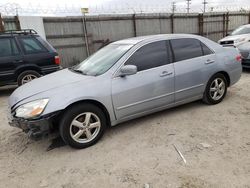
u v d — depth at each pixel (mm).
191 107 4898
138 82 3896
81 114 3506
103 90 3623
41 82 3979
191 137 3682
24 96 3559
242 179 2666
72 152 3512
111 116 3768
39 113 3256
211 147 3355
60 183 2840
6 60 6707
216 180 2676
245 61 7684
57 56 7453
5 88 8250
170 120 4344
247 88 6109
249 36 9336
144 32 12914
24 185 2857
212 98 4887
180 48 4426
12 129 4516
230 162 2984
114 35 12062
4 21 9430
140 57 4012
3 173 3123
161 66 4148
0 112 5574
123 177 2848
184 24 14289
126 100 3832
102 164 3148
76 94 3428
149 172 2902
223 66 4859
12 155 3566
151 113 4324
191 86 4508
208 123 4129
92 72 3988
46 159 3383
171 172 2871
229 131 3801
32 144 3863
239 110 4621
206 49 4727
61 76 4137
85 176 2930
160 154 3271
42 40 7316
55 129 3543
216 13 15477
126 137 3828
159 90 4125
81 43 11281
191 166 2959
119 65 3828
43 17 10141
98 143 3701
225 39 9828
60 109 3311
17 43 6902
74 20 10883
